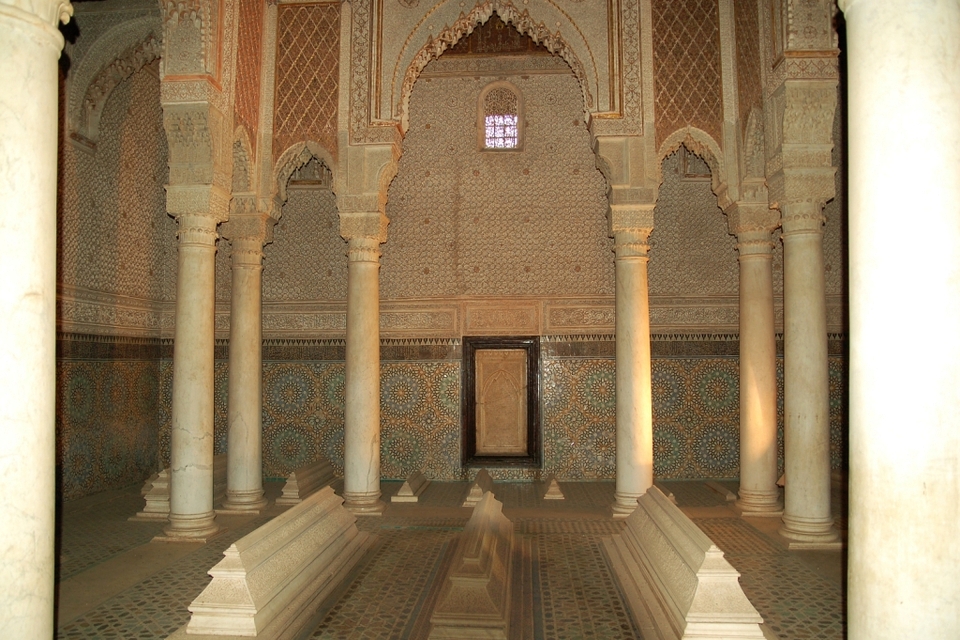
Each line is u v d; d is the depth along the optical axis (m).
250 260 6.31
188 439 5.19
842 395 7.56
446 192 8.08
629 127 5.91
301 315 8.11
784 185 5.00
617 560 4.41
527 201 8.02
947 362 1.96
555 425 7.85
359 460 6.07
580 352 7.88
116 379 7.18
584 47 6.01
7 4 1.95
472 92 8.12
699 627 2.91
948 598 1.93
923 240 1.99
